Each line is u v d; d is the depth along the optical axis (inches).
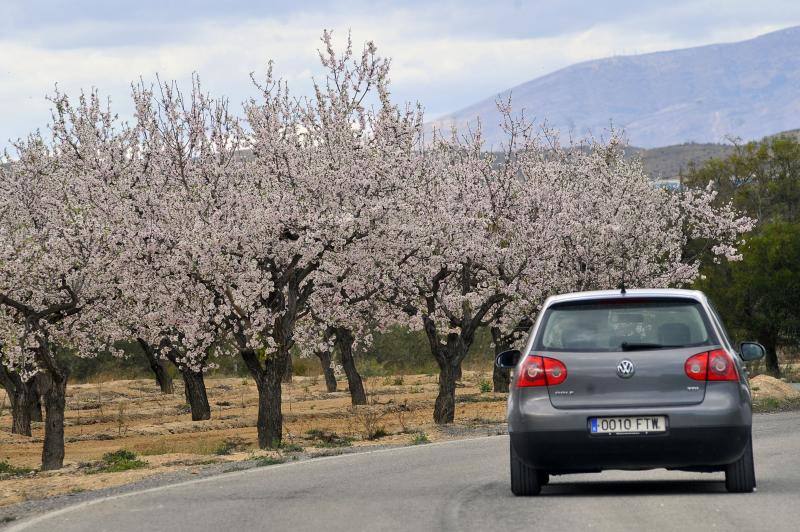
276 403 1930.4
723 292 3905.0
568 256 2445.9
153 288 1975.9
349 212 1941.4
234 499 886.4
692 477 970.7
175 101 2071.9
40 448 2276.1
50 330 2047.2
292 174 1943.9
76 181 2044.8
